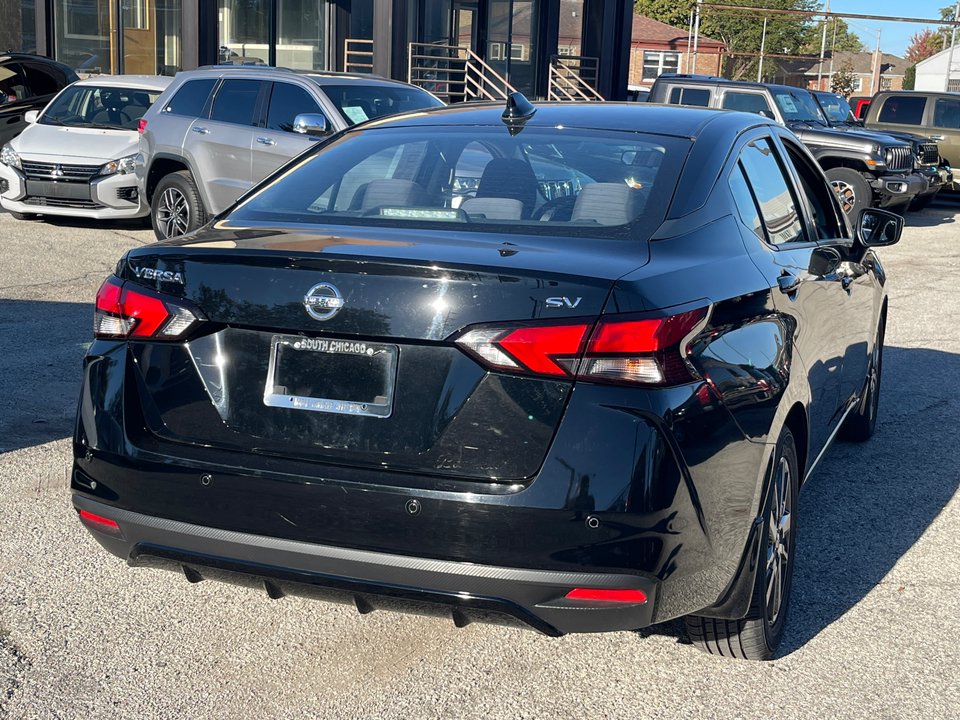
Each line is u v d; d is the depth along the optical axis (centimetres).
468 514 246
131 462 274
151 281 279
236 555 268
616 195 304
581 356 245
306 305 259
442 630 336
